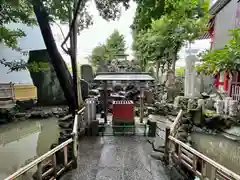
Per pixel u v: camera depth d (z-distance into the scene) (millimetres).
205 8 9383
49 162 3705
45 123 7609
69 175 3803
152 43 11750
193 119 6586
